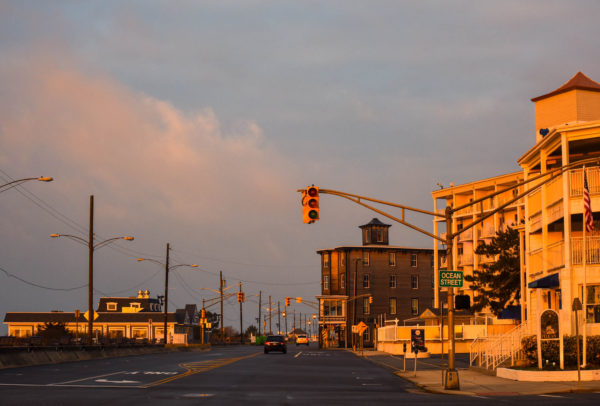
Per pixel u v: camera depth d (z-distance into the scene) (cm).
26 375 3469
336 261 13138
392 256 12812
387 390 2816
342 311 12488
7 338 5228
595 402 2150
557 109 4547
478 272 6788
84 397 2266
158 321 12850
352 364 5209
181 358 6047
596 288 3669
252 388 2778
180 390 2617
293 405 2086
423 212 2884
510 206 8200
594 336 3306
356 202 2823
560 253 3897
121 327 12825
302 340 14000
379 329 9356
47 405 1995
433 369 4434
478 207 8744
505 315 6462
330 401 2238
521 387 2831
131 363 4941
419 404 2144
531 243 4512
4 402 2075
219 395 2416
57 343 5788
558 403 2112
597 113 4478
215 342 12962
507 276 6619
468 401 2250
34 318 12888
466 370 4253
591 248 3703
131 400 2181
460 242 9206
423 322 10462
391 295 12694
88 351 5862
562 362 3170
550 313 3316
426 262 12975
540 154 4206
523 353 3719
